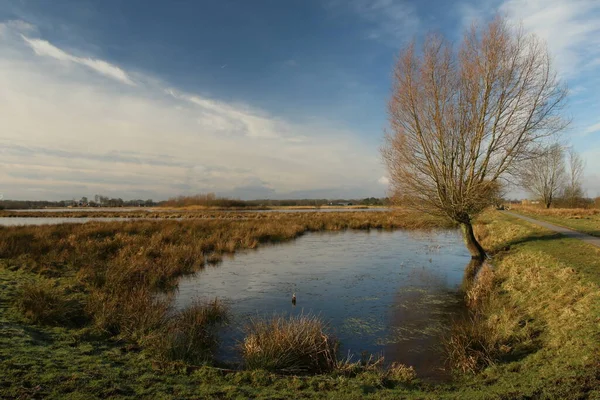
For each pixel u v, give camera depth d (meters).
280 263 17.73
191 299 11.34
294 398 5.00
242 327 8.87
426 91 17.20
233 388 5.21
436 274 15.50
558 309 8.30
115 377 5.23
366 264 17.62
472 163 16.91
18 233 20.55
